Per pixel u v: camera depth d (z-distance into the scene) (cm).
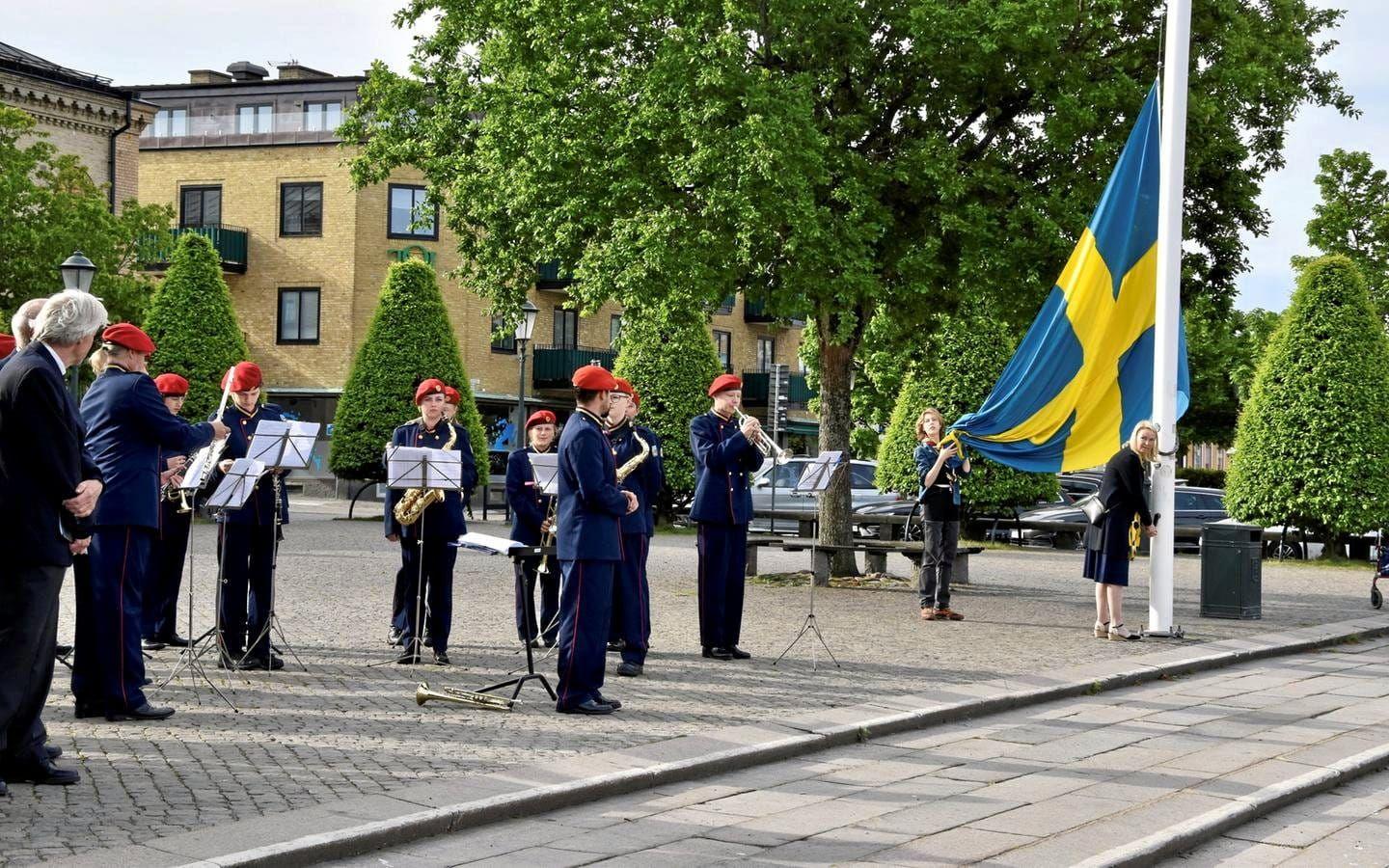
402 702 943
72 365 710
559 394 5147
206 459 976
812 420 6097
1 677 666
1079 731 931
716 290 1719
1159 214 1421
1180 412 1591
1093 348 1597
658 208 1730
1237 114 1905
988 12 1728
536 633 1235
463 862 602
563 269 1859
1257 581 1595
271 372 4738
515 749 801
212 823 625
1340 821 726
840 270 1745
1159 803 730
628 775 734
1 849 575
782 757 824
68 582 1672
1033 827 677
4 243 2917
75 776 699
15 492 671
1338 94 1994
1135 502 1362
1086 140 1845
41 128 3731
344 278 4669
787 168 1634
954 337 3066
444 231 4775
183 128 4866
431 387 1142
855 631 1388
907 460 3075
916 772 798
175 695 950
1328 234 4109
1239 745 891
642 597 1105
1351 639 1462
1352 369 2595
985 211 1758
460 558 2188
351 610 1460
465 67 2230
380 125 2327
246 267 4744
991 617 1535
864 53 1780
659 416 3325
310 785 701
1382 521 2572
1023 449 1599
